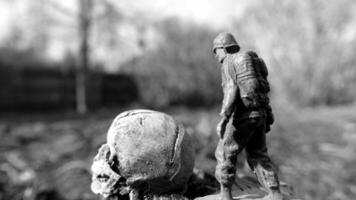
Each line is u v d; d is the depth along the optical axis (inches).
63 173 286.8
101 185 137.4
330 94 541.0
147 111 138.4
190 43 617.6
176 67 624.1
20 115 643.5
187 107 621.0
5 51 763.4
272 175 119.2
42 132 437.7
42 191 261.1
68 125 472.4
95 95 736.3
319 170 261.9
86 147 344.8
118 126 130.7
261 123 115.5
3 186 286.2
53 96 738.2
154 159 126.6
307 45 522.9
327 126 392.5
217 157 120.8
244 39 517.7
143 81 660.1
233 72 112.1
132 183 126.9
